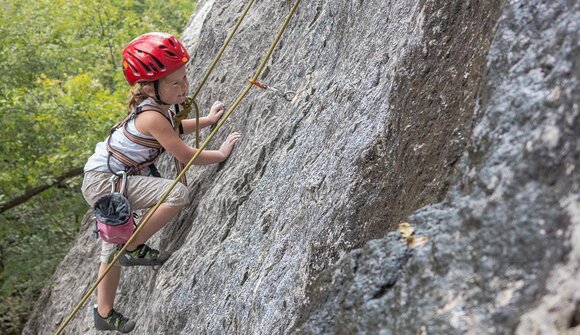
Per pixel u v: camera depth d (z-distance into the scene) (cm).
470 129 203
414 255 176
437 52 264
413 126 255
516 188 156
